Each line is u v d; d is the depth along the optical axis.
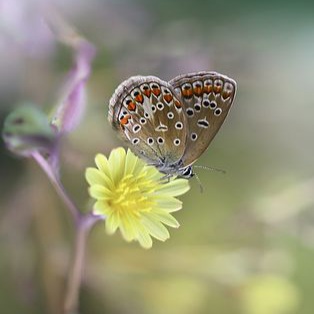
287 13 0.34
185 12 0.33
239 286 0.31
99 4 0.32
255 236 0.32
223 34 0.33
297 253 0.32
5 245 0.30
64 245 0.31
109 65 0.31
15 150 0.25
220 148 0.33
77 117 0.27
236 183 0.33
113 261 0.31
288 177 0.33
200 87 0.26
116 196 0.25
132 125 0.26
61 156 0.30
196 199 0.33
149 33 0.32
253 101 0.34
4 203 0.31
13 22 0.30
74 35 0.29
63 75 0.30
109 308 0.31
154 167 0.26
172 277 0.31
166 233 0.26
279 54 0.34
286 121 0.34
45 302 0.31
